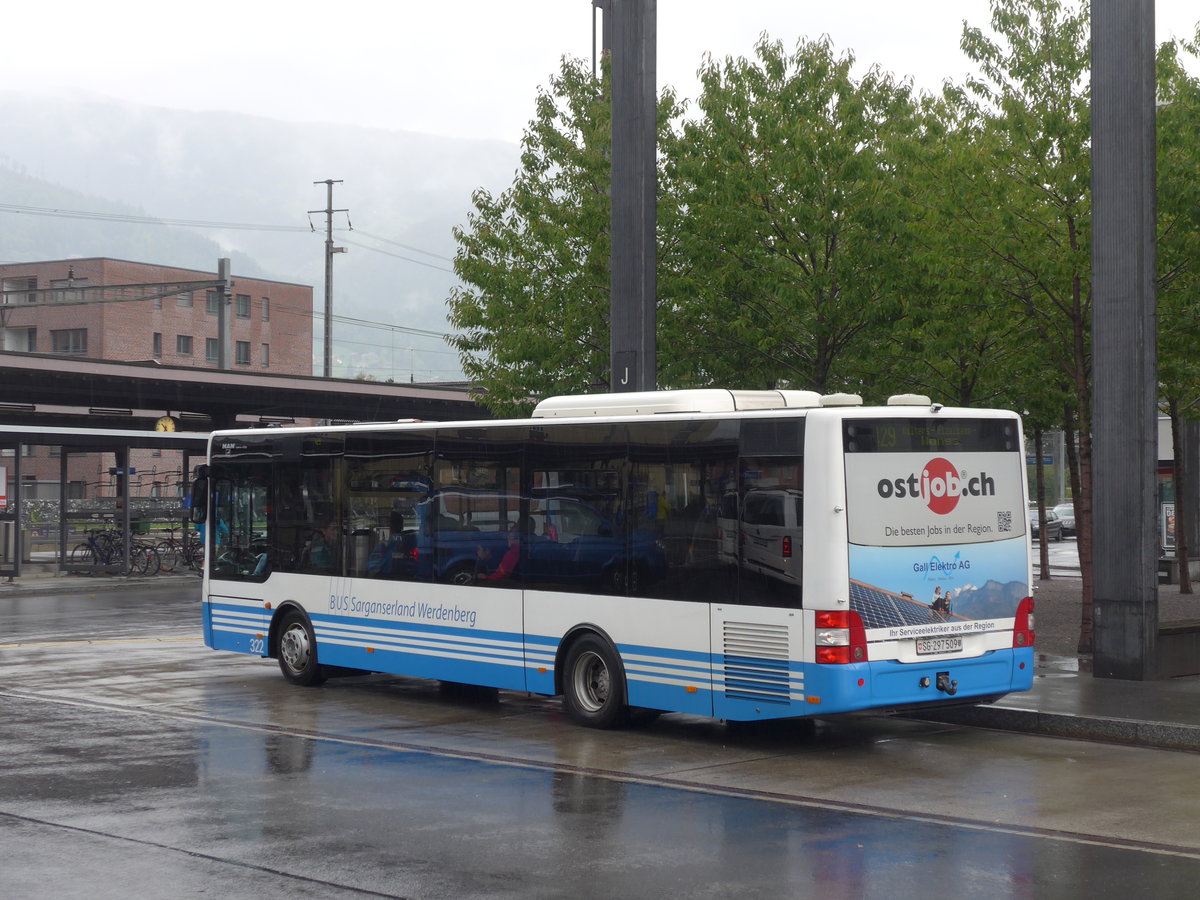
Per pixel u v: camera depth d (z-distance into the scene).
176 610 28.73
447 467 14.94
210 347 108.81
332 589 16.25
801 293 19.36
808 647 11.64
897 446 12.00
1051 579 34.81
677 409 13.02
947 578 12.19
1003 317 19.11
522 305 23.67
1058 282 17.88
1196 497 35.50
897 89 22.11
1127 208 15.48
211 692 16.14
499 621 14.30
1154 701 13.83
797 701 11.73
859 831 8.92
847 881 7.65
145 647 21.12
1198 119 17.00
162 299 104.69
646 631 12.94
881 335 20.88
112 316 100.69
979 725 13.59
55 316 101.56
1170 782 10.67
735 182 19.77
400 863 8.05
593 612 13.41
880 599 11.77
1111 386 15.60
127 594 33.91
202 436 40.66
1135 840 8.68
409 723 13.83
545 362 22.98
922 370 22.44
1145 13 15.37
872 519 11.79
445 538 14.94
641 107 18.23
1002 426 12.71
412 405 59.84
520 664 14.10
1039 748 12.34
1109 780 10.76
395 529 15.52
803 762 11.62
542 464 13.98
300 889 7.48
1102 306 15.65
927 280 18.83
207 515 18.11
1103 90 15.61
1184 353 18.73
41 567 41.84
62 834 8.81
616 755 11.95
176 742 12.52
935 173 19.00
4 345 102.69
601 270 22.75
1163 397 24.09
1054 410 25.27
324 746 12.36
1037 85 18.06
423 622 15.12
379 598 15.65
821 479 11.66
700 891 7.44
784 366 21.23
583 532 13.56
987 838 8.73
